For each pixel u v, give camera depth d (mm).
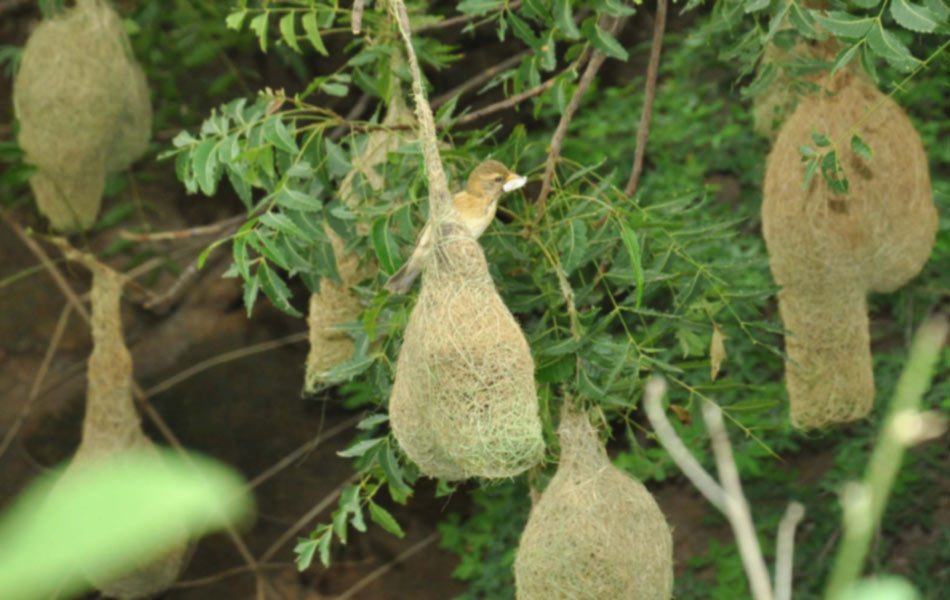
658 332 4258
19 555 302
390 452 4027
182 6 8625
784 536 1048
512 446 3180
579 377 3660
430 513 9602
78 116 6820
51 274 10555
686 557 8625
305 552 4129
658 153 8711
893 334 8328
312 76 9875
